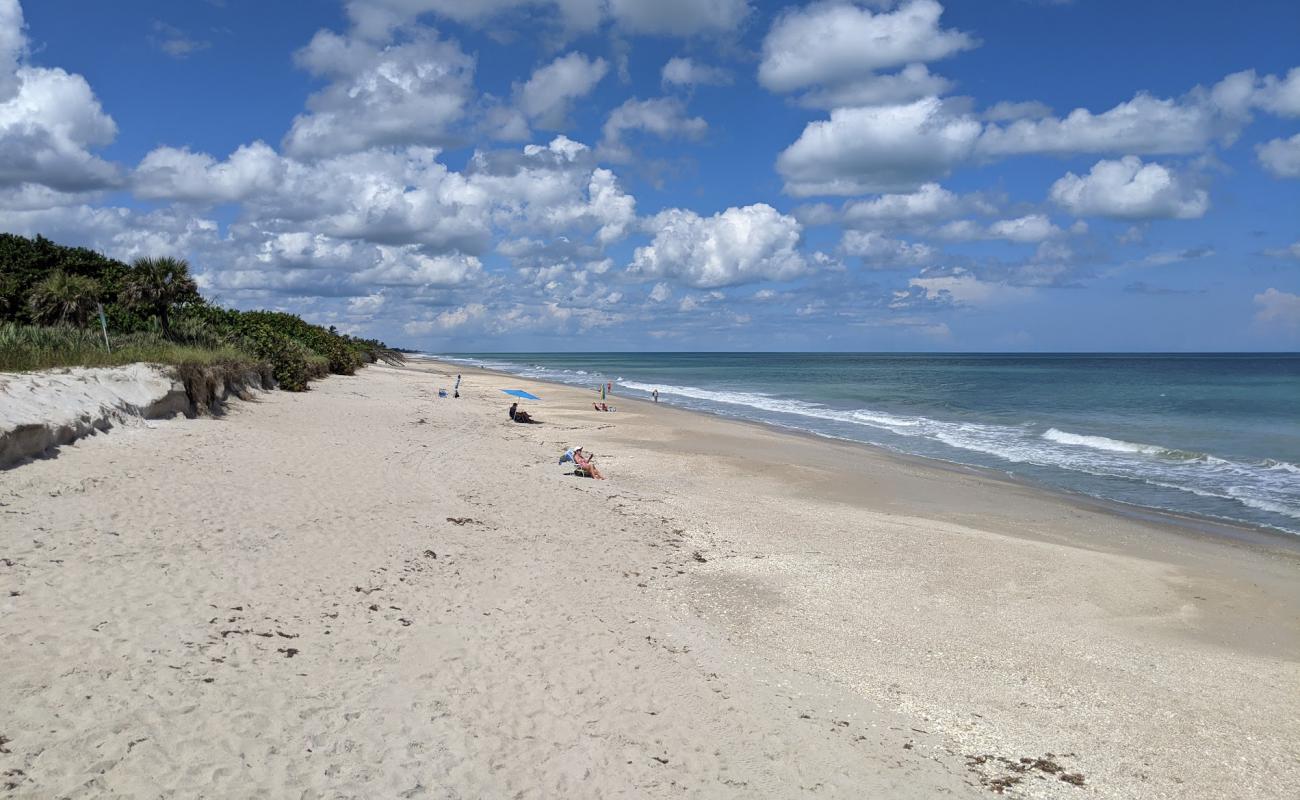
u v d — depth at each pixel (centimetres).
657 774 654
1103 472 2353
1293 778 728
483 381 5891
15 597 757
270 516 1188
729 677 869
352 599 915
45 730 554
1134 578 1294
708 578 1220
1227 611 1162
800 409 4419
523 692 759
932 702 850
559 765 646
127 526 1027
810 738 748
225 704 638
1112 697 875
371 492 1458
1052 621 1098
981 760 739
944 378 8631
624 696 782
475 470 1861
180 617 778
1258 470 2402
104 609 765
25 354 1739
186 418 1942
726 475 2114
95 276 3484
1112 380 8025
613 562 1242
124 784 519
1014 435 3241
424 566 1080
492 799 587
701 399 5138
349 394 3534
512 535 1316
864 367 13112
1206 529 1678
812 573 1263
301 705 662
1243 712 848
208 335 3073
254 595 872
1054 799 683
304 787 557
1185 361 17412
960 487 2077
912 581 1242
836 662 938
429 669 773
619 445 2592
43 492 1095
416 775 598
